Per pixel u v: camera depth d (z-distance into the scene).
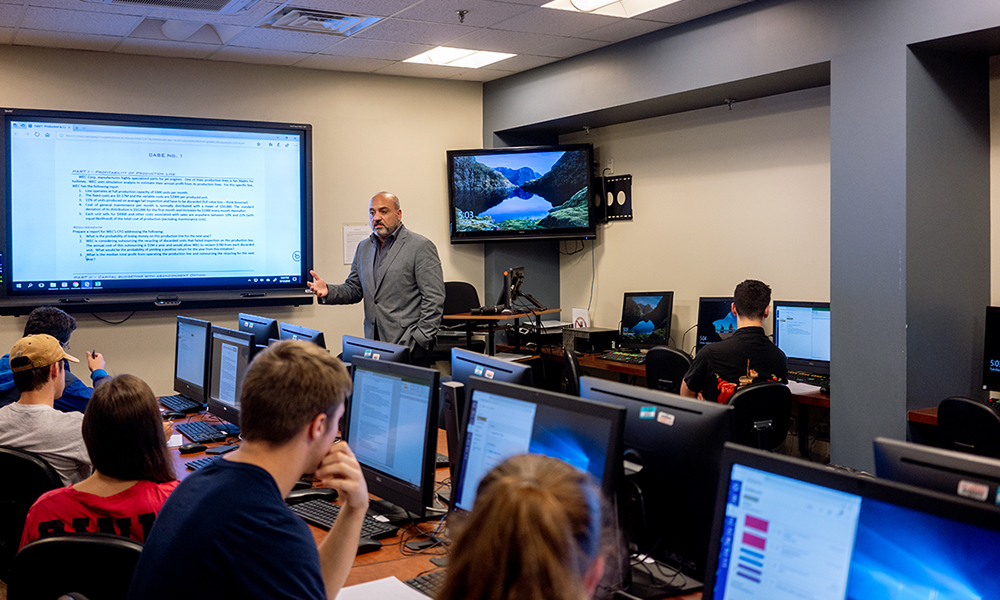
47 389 2.54
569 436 1.61
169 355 5.20
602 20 4.53
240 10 4.19
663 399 1.76
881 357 3.64
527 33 4.79
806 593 1.08
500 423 1.80
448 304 5.84
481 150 5.89
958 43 3.49
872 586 1.02
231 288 5.32
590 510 0.75
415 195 6.01
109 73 4.94
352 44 4.94
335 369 1.51
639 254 5.75
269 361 1.47
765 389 3.04
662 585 1.73
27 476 2.23
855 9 3.71
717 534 1.20
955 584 0.96
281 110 5.50
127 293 5.02
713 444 1.64
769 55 4.12
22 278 4.74
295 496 2.41
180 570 1.35
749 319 3.46
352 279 4.68
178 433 3.35
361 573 1.89
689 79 4.58
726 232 5.10
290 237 5.49
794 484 1.13
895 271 3.57
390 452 2.19
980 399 3.85
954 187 3.70
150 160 5.04
